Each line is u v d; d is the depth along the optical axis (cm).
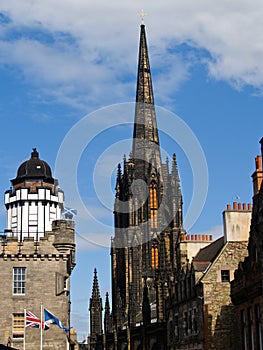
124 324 16038
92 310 18812
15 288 8519
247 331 7219
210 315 8619
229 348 8544
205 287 8700
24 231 10269
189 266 9506
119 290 17600
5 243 8594
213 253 9644
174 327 10188
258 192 7288
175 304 10062
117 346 15962
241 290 7250
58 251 8669
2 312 8419
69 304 9612
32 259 8606
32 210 10350
